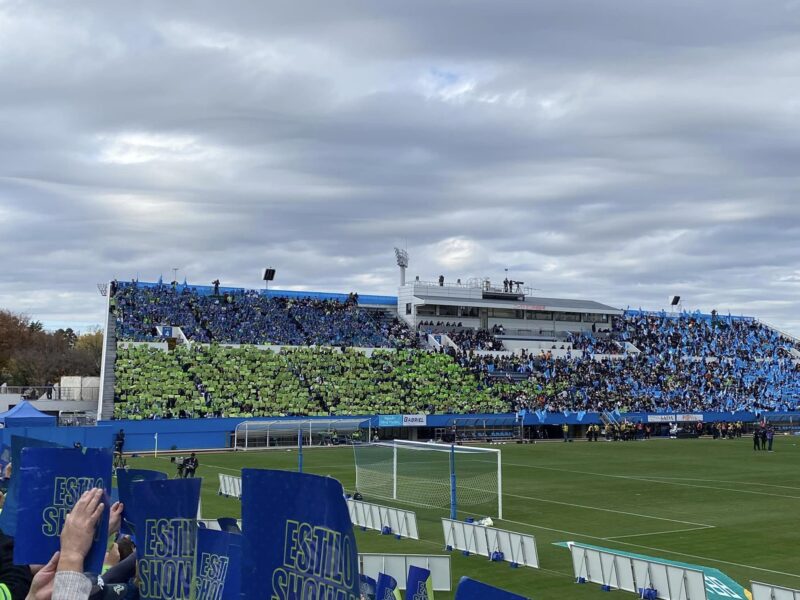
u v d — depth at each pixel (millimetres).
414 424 97500
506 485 58094
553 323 132625
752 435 114938
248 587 5137
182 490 6117
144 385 90125
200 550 7770
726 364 130375
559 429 109562
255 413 92312
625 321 137500
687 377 124000
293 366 100812
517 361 115812
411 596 10820
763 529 41281
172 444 84688
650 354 129625
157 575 6164
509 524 42656
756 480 61906
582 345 127125
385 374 104312
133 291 105625
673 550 36094
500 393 107750
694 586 25797
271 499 5125
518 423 103000
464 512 46312
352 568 4633
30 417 66812
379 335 114750
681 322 141625
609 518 44594
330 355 104375
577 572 29734
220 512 43250
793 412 121125
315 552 4875
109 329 97062
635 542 37875
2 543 6719
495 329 125000
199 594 7668
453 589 27750
